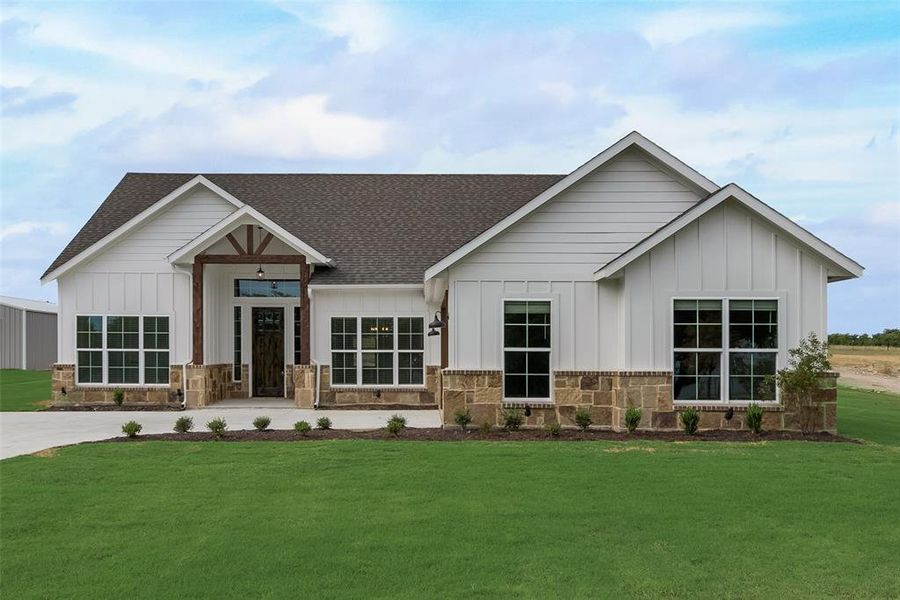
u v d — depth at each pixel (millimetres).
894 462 10914
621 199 15156
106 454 11680
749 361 14195
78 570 6641
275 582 6340
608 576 6449
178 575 6508
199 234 19969
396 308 19922
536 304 15008
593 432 14188
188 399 19484
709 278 14188
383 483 9656
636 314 14227
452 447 12156
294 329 21641
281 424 16141
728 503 8648
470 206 23172
